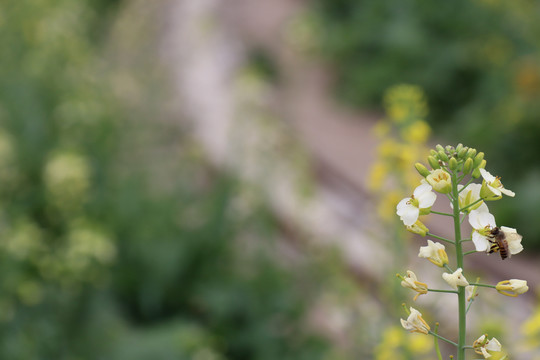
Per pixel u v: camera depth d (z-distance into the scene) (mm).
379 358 3141
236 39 11461
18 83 6012
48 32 6523
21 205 5160
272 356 5031
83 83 6574
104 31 9539
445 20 10812
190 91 8750
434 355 3969
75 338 4379
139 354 4477
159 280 5359
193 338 4594
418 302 3455
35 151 5566
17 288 3969
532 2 11195
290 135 7055
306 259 5391
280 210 6039
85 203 5262
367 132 9367
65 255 4285
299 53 11672
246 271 5523
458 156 1495
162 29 10547
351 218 6398
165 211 5680
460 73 10148
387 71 10398
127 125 6547
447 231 6023
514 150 7961
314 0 12977
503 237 1451
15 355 3830
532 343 2699
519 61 9828
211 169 6961
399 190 3504
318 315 5344
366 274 5168
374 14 11289
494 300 3510
